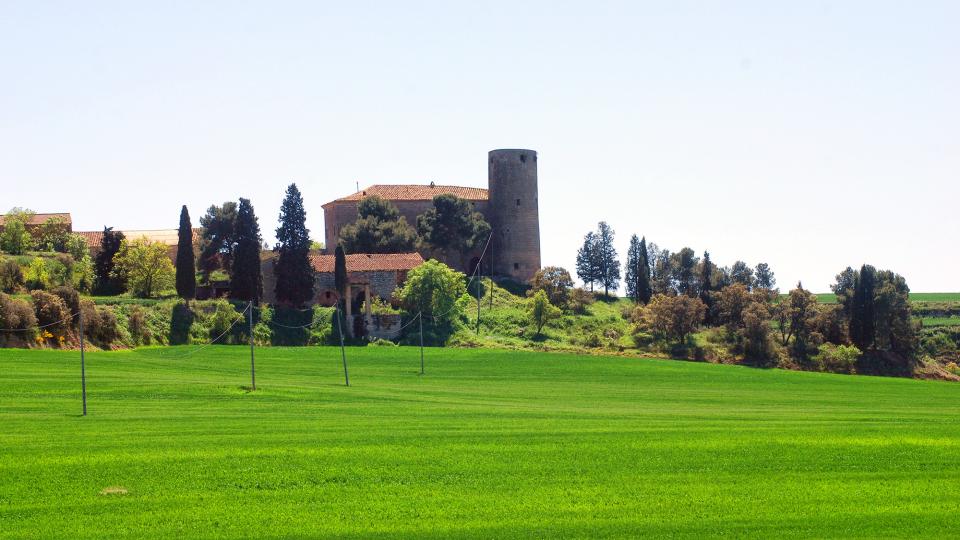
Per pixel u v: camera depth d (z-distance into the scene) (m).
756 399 76.12
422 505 34.97
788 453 44.28
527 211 160.00
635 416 59.16
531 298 132.38
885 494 37.06
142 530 31.55
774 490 37.53
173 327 107.56
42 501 34.66
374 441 46.34
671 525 32.81
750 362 119.19
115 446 43.75
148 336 103.19
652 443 46.56
